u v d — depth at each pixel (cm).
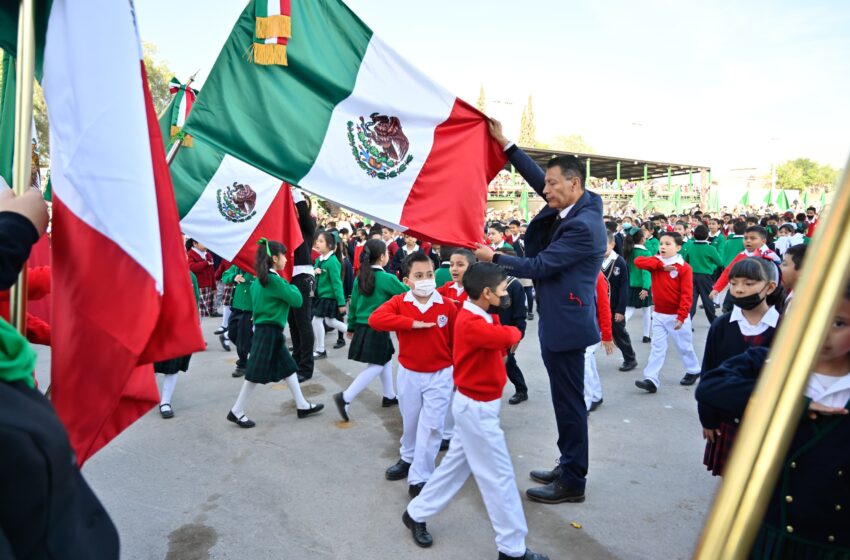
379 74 318
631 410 515
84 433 154
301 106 302
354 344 493
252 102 297
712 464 248
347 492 365
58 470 110
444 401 357
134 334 155
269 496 361
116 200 157
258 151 297
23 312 150
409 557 294
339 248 965
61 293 156
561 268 321
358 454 426
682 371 648
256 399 562
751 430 81
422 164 329
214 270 1043
